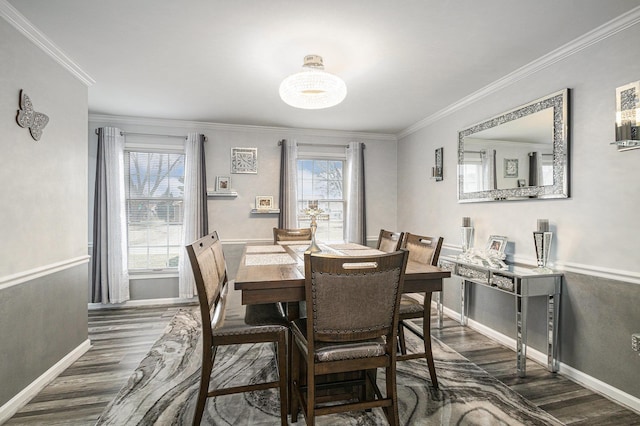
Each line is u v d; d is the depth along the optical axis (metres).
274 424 1.72
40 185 2.12
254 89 3.01
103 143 3.70
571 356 2.21
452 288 3.50
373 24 1.96
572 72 2.22
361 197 4.56
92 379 2.19
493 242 2.85
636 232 1.86
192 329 3.14
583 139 2.15
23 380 1.94
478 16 1.88
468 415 1.78
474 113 3.19
